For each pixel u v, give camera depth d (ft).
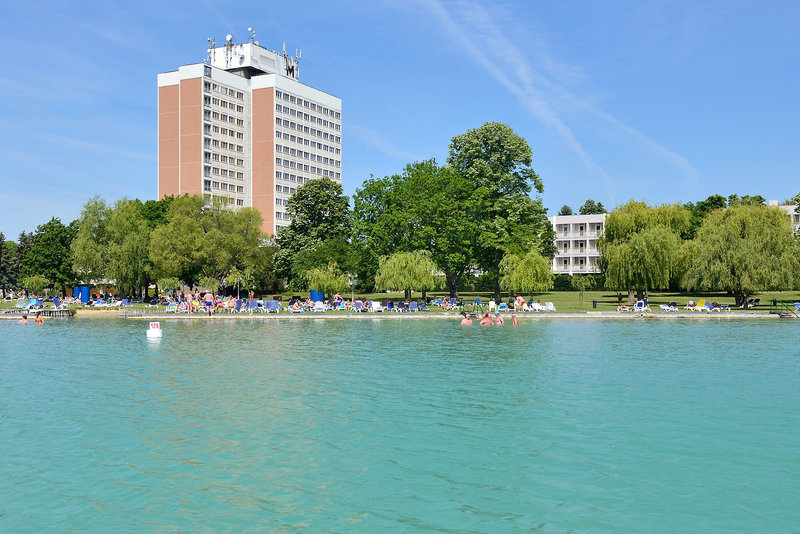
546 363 100.89
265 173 563.89
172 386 81.97
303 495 43.98
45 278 306.76
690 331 156.56
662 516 40.45
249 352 116.78
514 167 268.62
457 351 116.88
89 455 52.85
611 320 194.39
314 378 87.45
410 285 225.56
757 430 59.36
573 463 50.31
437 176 253.65
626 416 64.69
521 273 226.99
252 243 308.19
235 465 50.16
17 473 48.73
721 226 216.33
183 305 235.20
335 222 331.57
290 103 583.17
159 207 367.66
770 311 212.64
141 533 38.37
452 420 63.52
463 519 40.06
